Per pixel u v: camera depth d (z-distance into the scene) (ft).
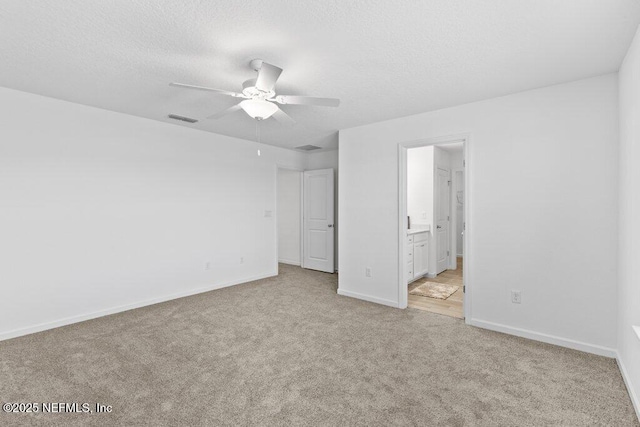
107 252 11.16
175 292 13.19
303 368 7.47
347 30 6.04
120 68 7.75
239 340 9.03
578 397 6.32
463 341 8.96
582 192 8.34
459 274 17.94
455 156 19.74
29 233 9.50
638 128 5.98
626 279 6.93
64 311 10.17
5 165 9.10
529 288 9.16
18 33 6.15
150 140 12.32
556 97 8.68
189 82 8.59
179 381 6.89
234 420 5.64
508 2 5.19
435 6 5.30
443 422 5.58
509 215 9.46
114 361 7.77
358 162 13.10
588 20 5.69
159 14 5.53
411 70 7.80
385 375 7.16
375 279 12.67
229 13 5.51
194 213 13.83
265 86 6.77
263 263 16.99
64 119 10.15
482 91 9.19
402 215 11.90
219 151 14.80
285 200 21.49
